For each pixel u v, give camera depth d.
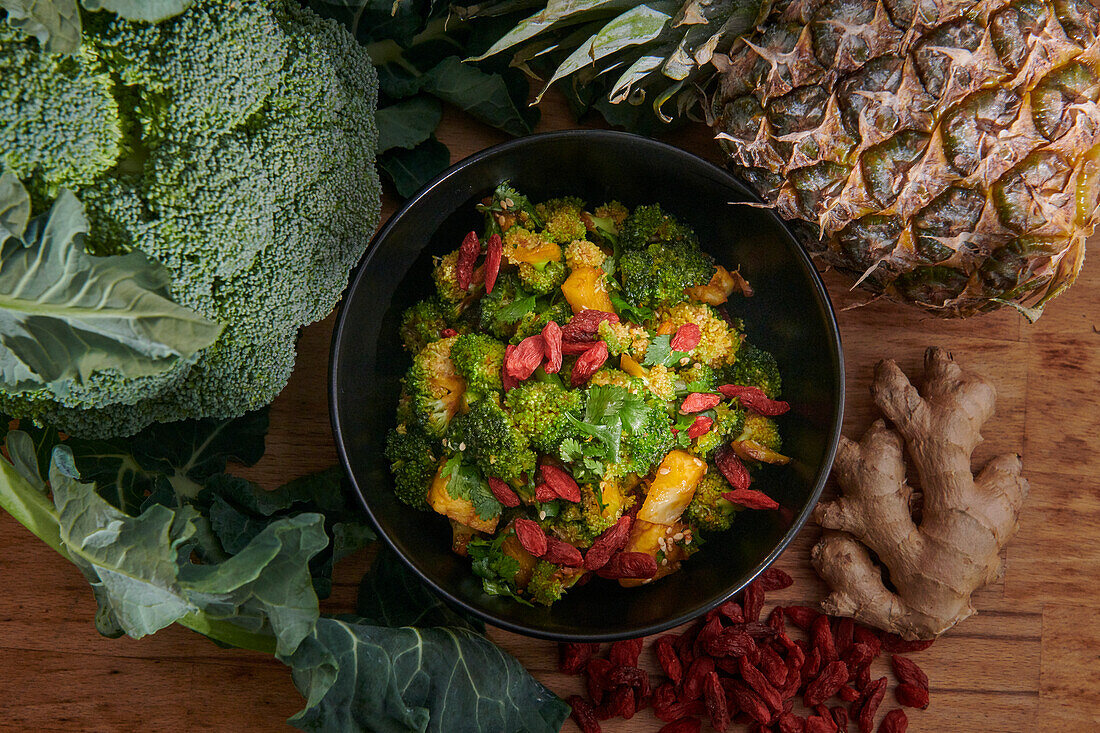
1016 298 0.43
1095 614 0.48
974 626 0.48
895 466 0.45
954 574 0.45
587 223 0.45
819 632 0.47
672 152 0.43
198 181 0.38
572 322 0.42
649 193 0.46
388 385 0.46
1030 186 0.40
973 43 0.39
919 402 0.45
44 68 0.36
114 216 0.38
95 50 0.36
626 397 0.41
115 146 0.37
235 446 0.46
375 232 0.48
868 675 0.47
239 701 0.46
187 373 0.41
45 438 0.44
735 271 0.46
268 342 0.42
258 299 0.41
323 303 0.43
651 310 0.44
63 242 0.37
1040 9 0.39
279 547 0.41
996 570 0.46
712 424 0.43
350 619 0.44
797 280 0.44
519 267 0.44
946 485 0.45
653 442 0.41
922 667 0.48
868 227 0.42
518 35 0.40
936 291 0.43
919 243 0.41
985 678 0.48
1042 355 0.48
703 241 0.46
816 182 0.41
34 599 0.46
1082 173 0.40
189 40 0.37
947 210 0.40
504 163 0.44
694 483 0.43
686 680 0.47
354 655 0.42
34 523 0.40
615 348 0.42
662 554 0.44
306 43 0.40
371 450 0.44
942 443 0.45
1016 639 0.48
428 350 0.44
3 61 0.35
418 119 0.47
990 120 0.39
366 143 0.43
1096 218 0.41
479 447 0.42
